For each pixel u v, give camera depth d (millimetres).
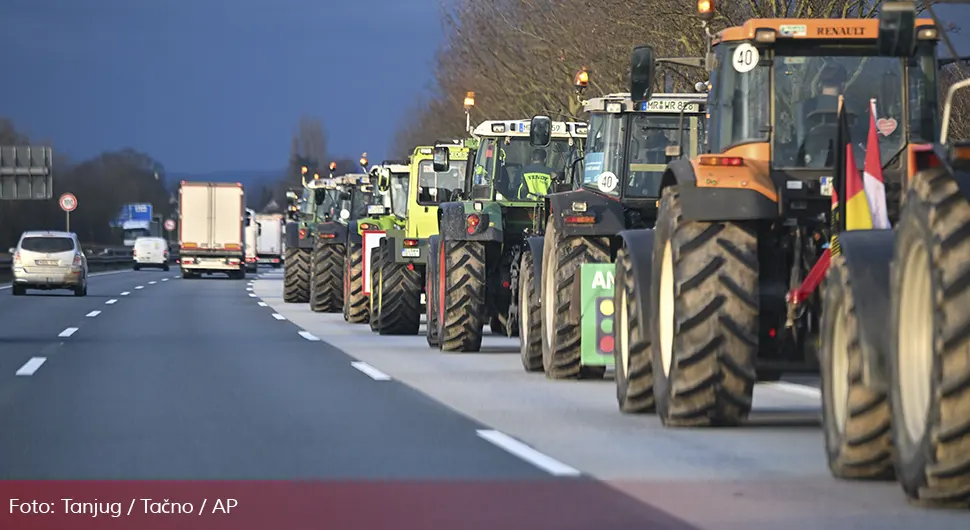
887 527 27734
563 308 60312
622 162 61594
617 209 60656
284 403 50562
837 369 34188
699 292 41781
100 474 34469
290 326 103500
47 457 37250
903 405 30219
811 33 43594
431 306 82938
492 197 78438
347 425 44125
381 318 93125
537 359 65375
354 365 67875
